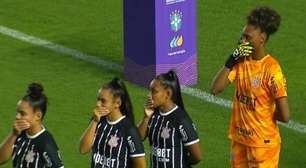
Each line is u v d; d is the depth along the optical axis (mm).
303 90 46031
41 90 28109
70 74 48344
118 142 28781
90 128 29016
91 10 57969
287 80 47344
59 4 59031
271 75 30641
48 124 42000
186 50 46312
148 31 45375
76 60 50312
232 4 57969
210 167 37906
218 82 31062
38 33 54625
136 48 46125
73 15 57250
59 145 39938
